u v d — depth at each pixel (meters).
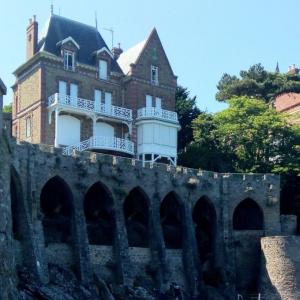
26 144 55.72
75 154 60.00
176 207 67.50
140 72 79.75
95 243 60.12
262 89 99.56
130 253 62.06
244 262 67.31
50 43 76.06
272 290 63.38
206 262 67.44
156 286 61.62
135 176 63.59
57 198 59.72
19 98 78.06
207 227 69.06
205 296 63.66
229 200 68.75
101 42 81.12
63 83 75.00
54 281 54.28
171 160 79.38
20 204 54.06
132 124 78.31
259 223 68.94
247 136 77.69
